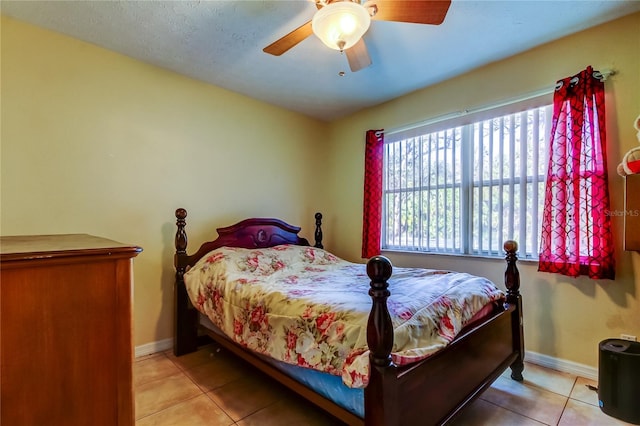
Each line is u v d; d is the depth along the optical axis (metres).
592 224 2.12
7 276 0.66
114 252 0.78
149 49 2.45
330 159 4.04
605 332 2.12
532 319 2.43
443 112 2.97
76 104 2.33
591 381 2.14
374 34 2.22
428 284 1.93
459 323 1.61
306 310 1.62
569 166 2.20
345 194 3.86
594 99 2.12
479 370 1.74
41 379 0.69
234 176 3.23
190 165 2.92
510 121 2.58
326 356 1.43
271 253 2.92
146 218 2.65
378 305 1.22
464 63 2.64
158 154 2.73
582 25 2.14
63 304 0.72
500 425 1.70
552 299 2.35
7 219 2.06
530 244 2.47
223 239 2.99
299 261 2.99
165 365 2.45
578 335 2.23
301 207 3.84
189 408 1.88
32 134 2.15
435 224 3.03
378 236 3.39
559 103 2.24
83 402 0.74
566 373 2.26
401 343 1.31
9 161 2.07
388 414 1.18
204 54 2.52
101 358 0.77
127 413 0.80
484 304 1.88
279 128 3.62
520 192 2.51
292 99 3.41
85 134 2.36
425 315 1.49
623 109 2.07
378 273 1.22
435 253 3.01
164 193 2.76
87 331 0.75
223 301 2.21
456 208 2.89
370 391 1.22
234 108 3.24
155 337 2.69
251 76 2.88
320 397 1.52
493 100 2.64
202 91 3.00
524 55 2.48
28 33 2.14
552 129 2.27
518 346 2.14
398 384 1.21
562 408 1.85
